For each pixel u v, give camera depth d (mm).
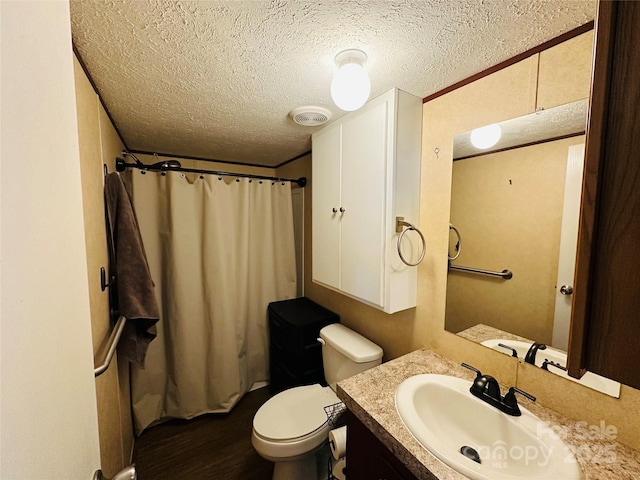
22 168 323
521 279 1012
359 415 932
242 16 764
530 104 948
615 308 332
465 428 953
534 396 973
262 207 2354
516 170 1007
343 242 1526
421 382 1033
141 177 1866
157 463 1633
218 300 2039
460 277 1202
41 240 360
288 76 1091
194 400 2000
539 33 852
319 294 2299
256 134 1806
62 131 429
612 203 325
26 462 313
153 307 1336
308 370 1915
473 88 1107
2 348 281
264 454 1300
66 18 461
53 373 381
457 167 1187
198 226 2023
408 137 1263
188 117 1503
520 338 1014
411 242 1325
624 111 312
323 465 1559
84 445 479
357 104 1000
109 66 1003
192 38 857
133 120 1544
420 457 731
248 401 2219
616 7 310
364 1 712
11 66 304
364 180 1366
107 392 1121
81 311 487
